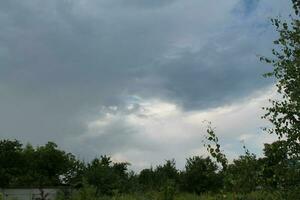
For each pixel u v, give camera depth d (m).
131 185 45.25
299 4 7.75
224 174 7.64
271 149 7.42
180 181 40.22
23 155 77.50
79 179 48.41
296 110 7.39
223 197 7.62
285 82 7.55
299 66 7.48
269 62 7.71
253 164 7.50
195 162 40.03
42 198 35.91
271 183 7.35
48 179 72.81
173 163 49.72
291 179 7.22
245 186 7.45
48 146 80.31
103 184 44.53
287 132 7.43
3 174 63.31
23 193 54.59
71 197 31.58
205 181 37.19
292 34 7.68
